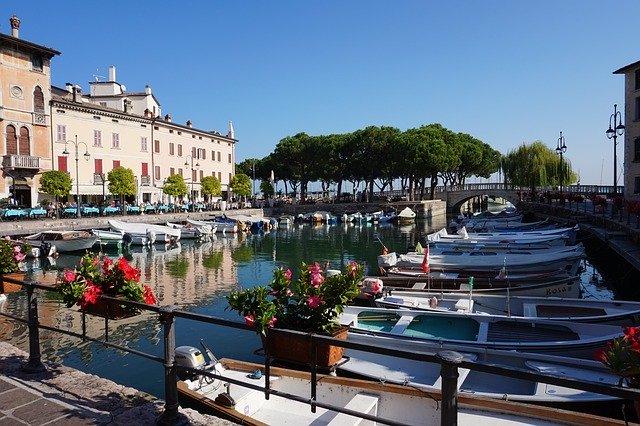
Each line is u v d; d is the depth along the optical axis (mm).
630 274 20891
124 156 56562
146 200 60188
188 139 68562
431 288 18828
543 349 9484
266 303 5000
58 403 5211
